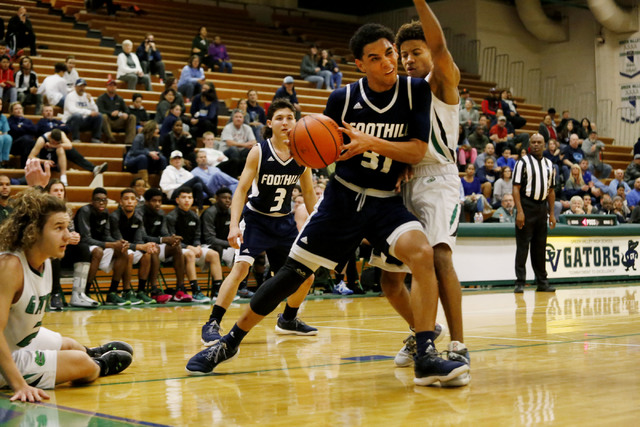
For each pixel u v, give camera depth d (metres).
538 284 8.81
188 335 4.78
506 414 2.30
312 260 3.12
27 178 4.56
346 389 2.81
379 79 2.97
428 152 3.12
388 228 3.00
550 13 20.14
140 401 2.62
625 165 17.77
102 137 11.28
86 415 2.38
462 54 20.22
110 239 7.76
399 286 3.30
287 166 4.54
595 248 10.80
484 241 9.82
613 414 2.27
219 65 15.43
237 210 4.38
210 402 2.59
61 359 2.87
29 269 2.73
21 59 11.59
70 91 11.55
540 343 4.10
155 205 8.16
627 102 18.67
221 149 10.99
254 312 3.18
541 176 8.42
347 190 3.06
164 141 10.62
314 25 20.61
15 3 16.14
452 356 2.90
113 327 5.33
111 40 15.51
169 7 18.42
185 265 8.21
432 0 20.95
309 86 16.05
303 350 3.97
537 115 19.14
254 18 20.22
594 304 6.91
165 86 12.44
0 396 2.71
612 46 18.98
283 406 2.51
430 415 2.31
